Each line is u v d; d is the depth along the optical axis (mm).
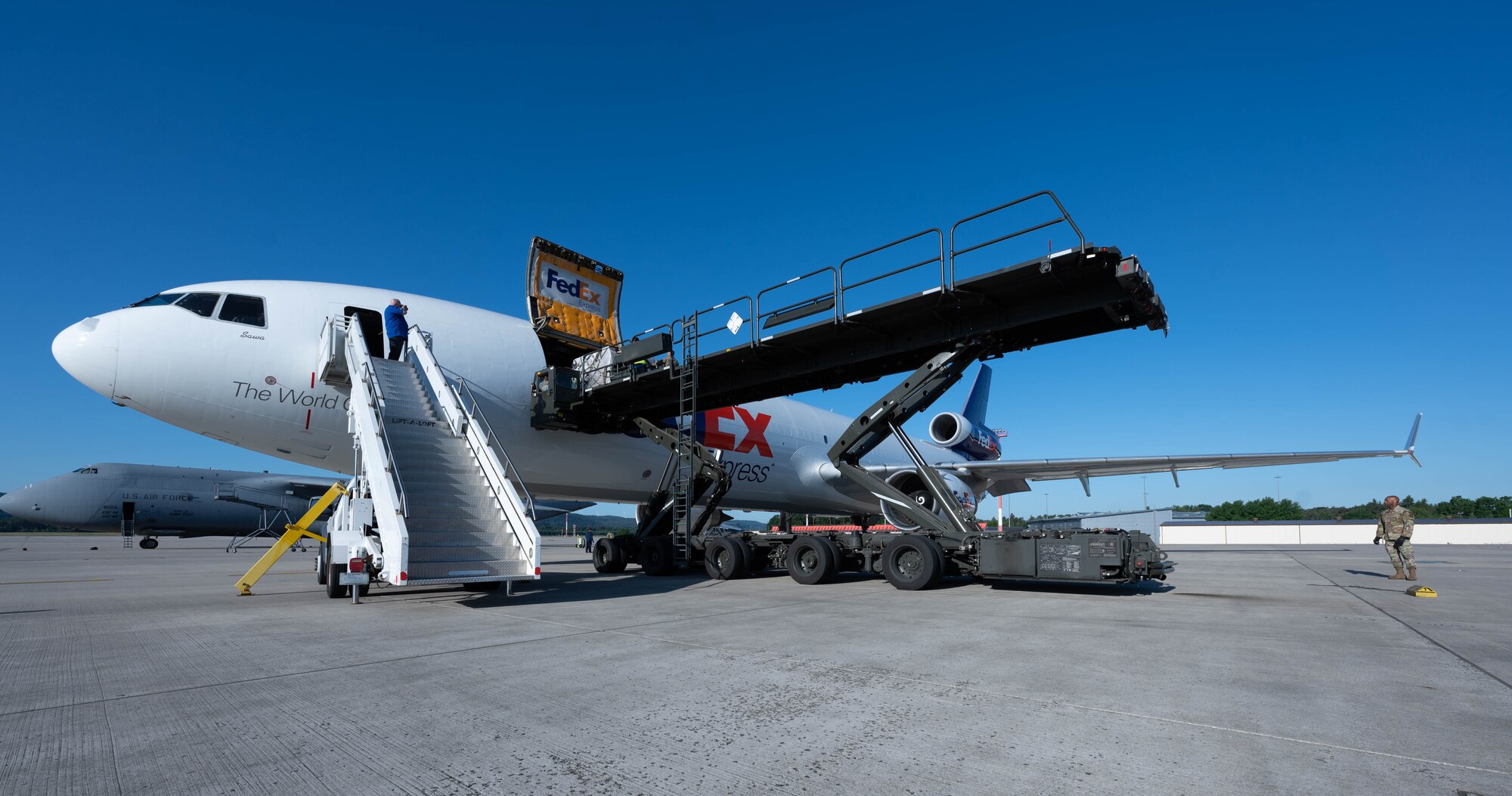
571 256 18266
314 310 14016
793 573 13625
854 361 13117
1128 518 55406
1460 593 11820
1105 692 4949
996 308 11281
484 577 9516
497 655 6207
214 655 6270
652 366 16234
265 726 4199
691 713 4441
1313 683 5195
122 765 3557
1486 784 3240
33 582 14562
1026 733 4043
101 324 12344
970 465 22250
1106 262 9711
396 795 3186
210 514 43531
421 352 13594
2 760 3617
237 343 12984
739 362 14273
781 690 4988
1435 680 5293
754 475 22359
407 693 4922
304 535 12203
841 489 25391
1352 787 3211
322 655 6254
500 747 3830
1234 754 3672
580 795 3176
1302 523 50906
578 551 42156
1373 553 29094
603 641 6910
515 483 16656
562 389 15367
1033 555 11555
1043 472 23219
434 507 10445
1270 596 11164
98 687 5113
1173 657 6172
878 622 8227
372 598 10797
